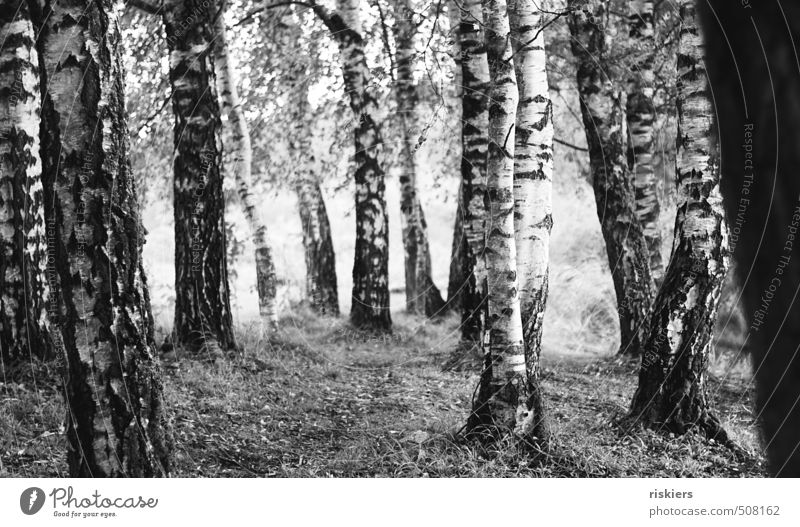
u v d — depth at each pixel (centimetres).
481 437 734
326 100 1892
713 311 814
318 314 1773
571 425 838
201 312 1072
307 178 1880
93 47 442
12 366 779
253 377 1005
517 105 775
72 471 468
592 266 1798
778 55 54
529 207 772
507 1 779
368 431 818
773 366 56
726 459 749
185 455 680
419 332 1659
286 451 752
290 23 1758
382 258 1647
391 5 1792
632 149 1456
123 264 462
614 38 1555
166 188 1647
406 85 1848
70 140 439
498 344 746
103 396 461
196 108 1080
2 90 810
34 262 809
